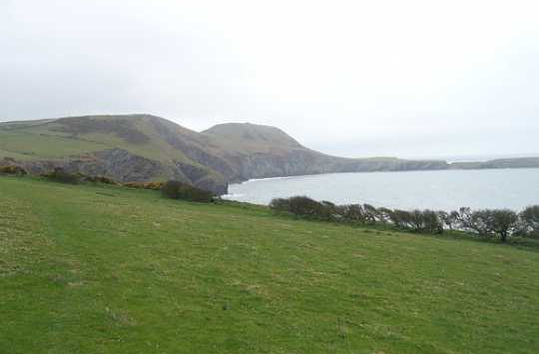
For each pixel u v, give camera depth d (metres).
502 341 17.89
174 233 30.50
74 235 26.12
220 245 28.48
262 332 15.64
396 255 32.09
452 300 22.53
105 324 14.48
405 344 16.39
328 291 21.52
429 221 49.62
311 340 15.57
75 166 151.38
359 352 15.13
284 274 23.52
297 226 42.53
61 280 17.88
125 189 67.50
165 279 19.97
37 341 12.81
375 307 20.00
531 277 29.67
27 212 30.91
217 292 19.27
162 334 14.38
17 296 15.80
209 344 14.14
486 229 48.72
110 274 19.59
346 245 34.00
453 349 16.50
